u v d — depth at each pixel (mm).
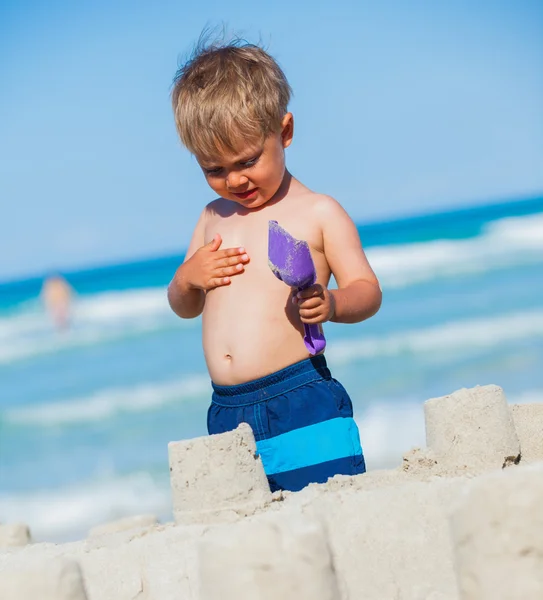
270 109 3963
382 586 2764
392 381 15422
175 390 17406
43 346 25078
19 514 10797
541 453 3752
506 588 1975
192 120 3926
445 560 2805
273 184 4078
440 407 3590
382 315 21203
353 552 2836
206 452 3248
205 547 2197
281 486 3840
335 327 20344
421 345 17906
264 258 4074
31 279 52375
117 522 4590
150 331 24875
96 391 18203
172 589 2951
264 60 4113
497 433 3510
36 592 2221
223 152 3926
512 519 1992
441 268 26922
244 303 4039
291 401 3875
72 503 11000
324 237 4113
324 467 3811
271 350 3932
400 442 11586
